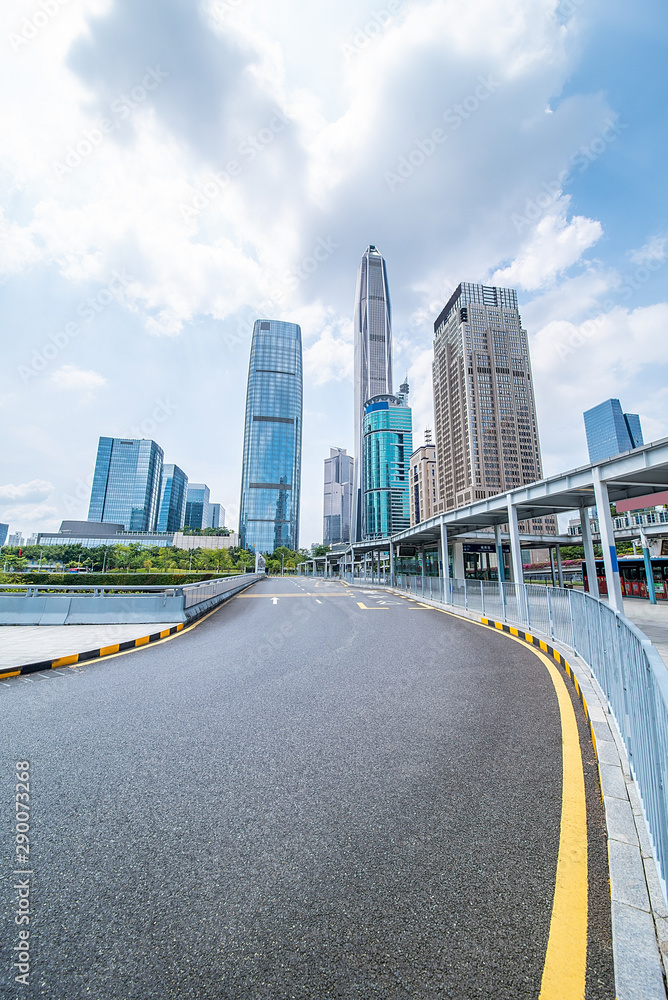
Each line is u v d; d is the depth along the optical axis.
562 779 3.15
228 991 1.58
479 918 1.91
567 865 2.24
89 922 1.90
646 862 2.22
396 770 3.33
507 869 2.22
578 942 1.77
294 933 1.84
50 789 3.07
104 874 2.20
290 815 2.74
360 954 1.73
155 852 2.38
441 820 2.67
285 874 2.20
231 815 2.74
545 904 1.98
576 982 1.60
